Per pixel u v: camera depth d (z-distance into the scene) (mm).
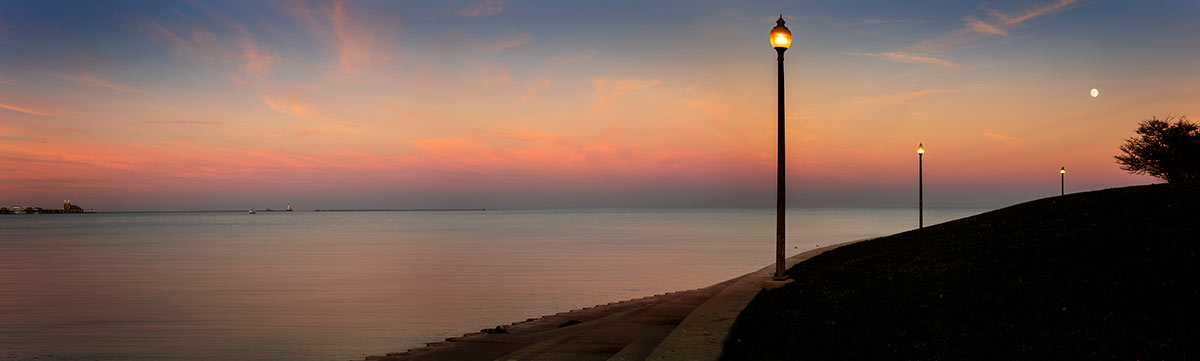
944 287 12555
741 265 39438
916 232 25938
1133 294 9875
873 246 23484
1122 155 35594
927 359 8656
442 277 33344
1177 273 10359
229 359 15984
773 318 12484
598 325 16031
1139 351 7934
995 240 16781
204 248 58656
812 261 22859
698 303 17578
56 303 24547
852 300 13070
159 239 77812
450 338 17000
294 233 97812
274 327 20016
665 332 13125
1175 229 13055
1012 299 10773
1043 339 8750
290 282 31344
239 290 28359
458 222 170875
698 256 46375
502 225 134375
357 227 131375
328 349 17031
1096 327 8867
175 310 22969
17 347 17219
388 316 21828
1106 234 13891
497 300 25297
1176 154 31812
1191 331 8250
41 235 92938
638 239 71125
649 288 28672
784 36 16281
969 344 9031
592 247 57062
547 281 31359
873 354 9219
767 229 100250
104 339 18281
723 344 10555
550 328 17797
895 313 11250
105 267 39406
